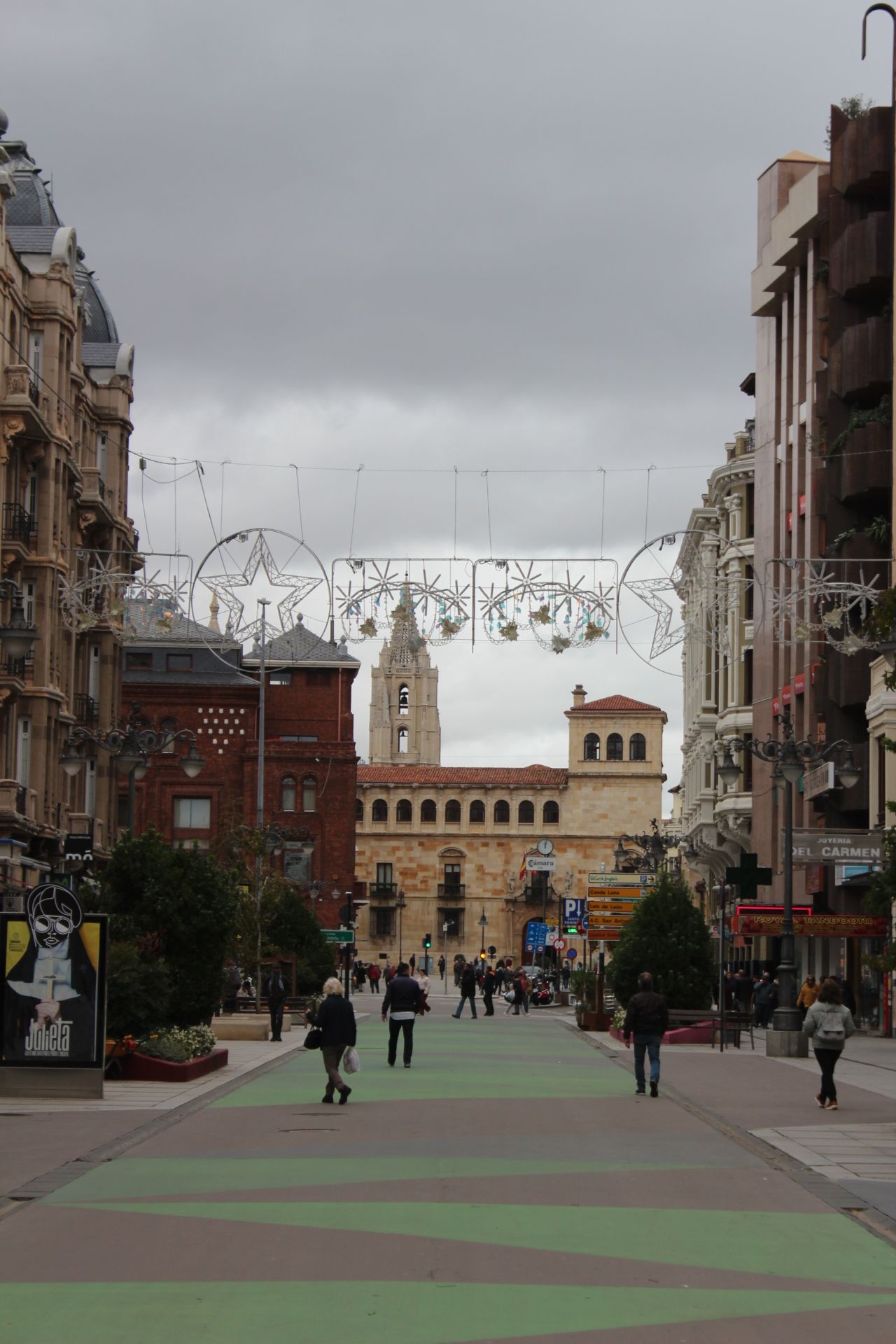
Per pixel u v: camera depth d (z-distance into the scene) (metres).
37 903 24.91
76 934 24.88
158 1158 17.64
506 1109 23.77
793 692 60.16
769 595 36.09
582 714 148.50
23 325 49.03
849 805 53.44
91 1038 24.77
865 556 52.72
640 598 29.48
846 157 54.50
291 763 94.50
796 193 60.66
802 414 61.72
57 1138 19.50
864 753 53.47
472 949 146.88
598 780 148.00
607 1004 52.69
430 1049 39.84
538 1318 10.23
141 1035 29.14
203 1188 15.41
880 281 52.94
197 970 31.70
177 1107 23.56
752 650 70.62
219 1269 11.59
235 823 83.12
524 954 146.62
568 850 147.38
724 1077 31.27
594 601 29.30
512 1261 11.98
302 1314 10.24
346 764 94.81
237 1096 25.81
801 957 61.62
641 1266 11.90
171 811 92.44
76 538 53.47
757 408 69.88
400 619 29.19
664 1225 13.61
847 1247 12.77
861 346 52.47
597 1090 27.61
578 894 146.50
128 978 28.94
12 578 47.59
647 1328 10.02
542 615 29.25
